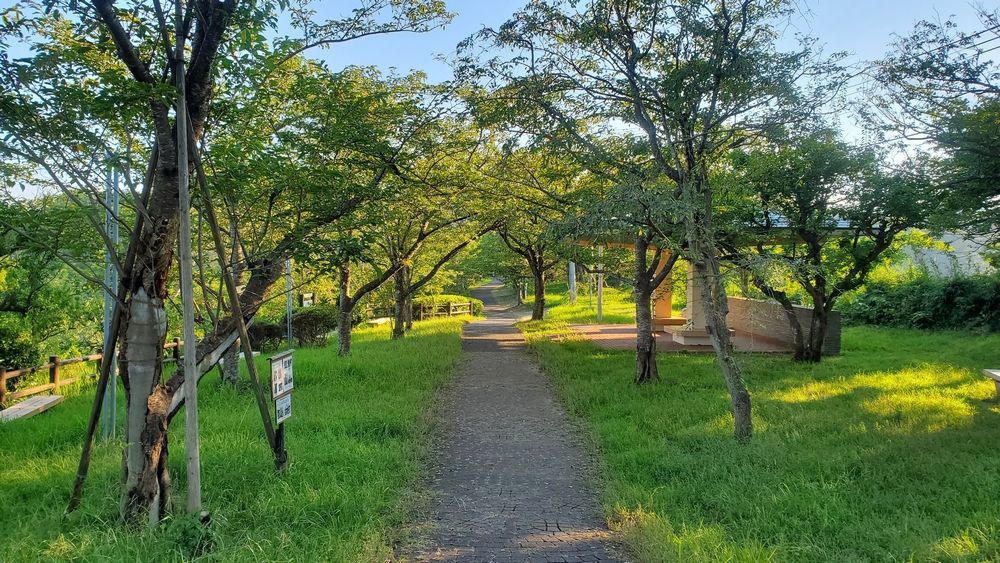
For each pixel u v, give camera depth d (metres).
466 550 4.32
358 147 6.95
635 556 4.18
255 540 4.07
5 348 10.19
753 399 8.75
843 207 11.05
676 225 7.11
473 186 9.80
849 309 21.77
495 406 9.24
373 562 4.00
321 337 18.39
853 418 7.50
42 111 4.38
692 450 6.41
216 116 5.06
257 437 6.68
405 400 8.78
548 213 10.48
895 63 8.88
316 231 6.17
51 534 4.18
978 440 6.37
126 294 4.68
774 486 5.14
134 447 4.48
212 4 4.54
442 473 6.12
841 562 3.82
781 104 7.13
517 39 7.75
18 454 6.28
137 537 4.06
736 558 3.88
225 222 7.06
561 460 6.54
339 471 5.56
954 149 9.16
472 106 8.12
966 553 3.81
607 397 9.15
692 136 7.13
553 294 50.44
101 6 4.12
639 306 10.44
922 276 20.45
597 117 8.37
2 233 4.93
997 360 12.61
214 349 5.01
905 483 5.18
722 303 6.91
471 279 36.91
